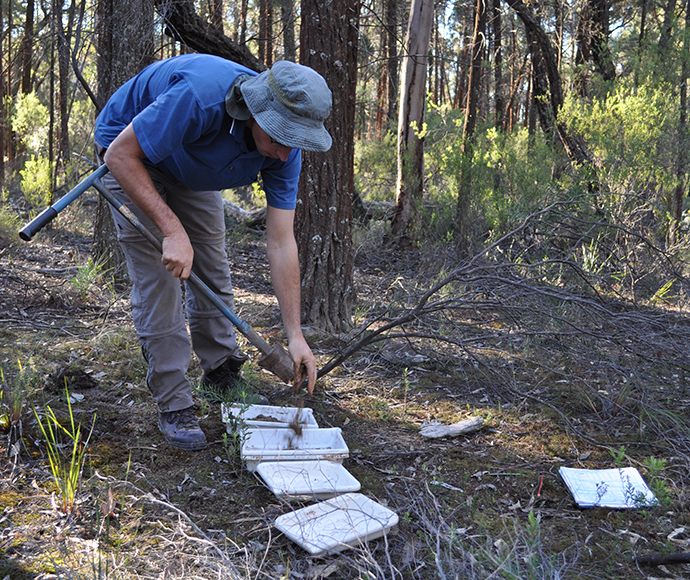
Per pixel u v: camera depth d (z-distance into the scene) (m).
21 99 11.60
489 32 11.84
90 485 2.30
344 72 4.38
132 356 3.69
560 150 8.01
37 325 4.21
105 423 2.82
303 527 2.05
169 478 2.42
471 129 9.22
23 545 1.93
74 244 7.11
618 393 3.41
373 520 2.10
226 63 2.23
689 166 8.07
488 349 4.22
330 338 4.34
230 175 2.42
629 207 6.27
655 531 2.21
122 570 1.84
